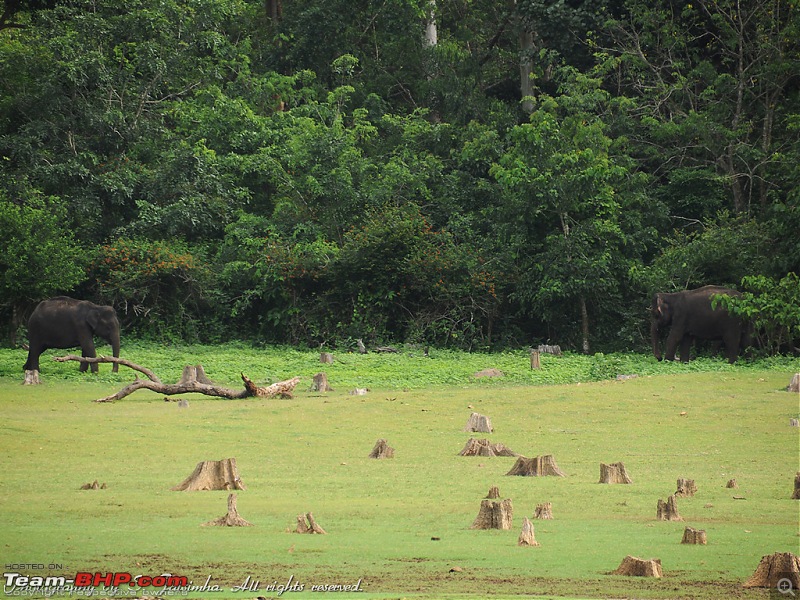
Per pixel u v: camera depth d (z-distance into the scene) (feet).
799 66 322.75
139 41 353.72
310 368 255.70
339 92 373.81
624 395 198.59
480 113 379.35
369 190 344.69
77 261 309.22
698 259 300.61
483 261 325.01
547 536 90.74
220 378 237.25
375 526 94.84
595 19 349.20
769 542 88.07
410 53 402.52
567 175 312.71
